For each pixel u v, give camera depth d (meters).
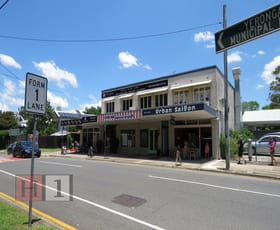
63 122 32.44
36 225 5.67
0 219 5.87
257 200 8.34
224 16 16.06
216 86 22.45
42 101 6.16
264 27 12.31
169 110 20.39
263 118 32.03
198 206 7.65
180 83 24.94
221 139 21.67
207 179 12.34
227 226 6.02
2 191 9.89
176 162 19.42
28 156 27.09
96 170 15.54
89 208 7.53
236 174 14.73
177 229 5.85
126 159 22.81
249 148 19.38
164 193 9.29
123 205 7.82
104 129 30.94
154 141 26.39
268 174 13.95
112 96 31.91
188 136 23.75
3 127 68.31
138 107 28.62
